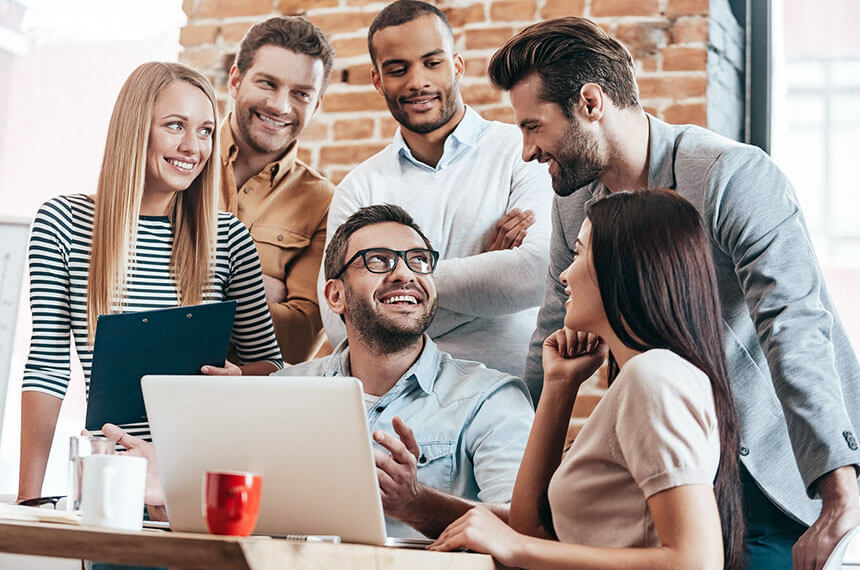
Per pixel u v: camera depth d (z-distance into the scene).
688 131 2.31
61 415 3.03
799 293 2.02
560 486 1.54
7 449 3.03
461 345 2.68
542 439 1.86
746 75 2.93
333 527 1.40
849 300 2.76
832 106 2.86
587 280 1.60
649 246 1.54
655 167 2.31
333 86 3.00
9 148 3.25
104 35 3.25
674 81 2.79
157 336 2.00
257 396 1.39
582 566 1.38
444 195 2.80
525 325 2.67
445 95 2.86
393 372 2.37
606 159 2.38
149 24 3.22
